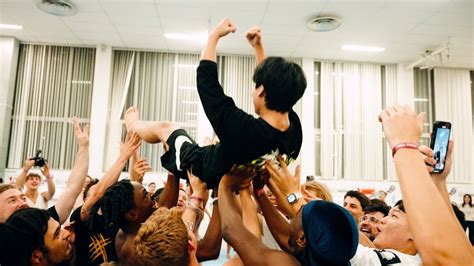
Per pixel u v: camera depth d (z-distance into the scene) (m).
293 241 1.21
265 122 1.41
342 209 1.07
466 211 7.34
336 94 8.27
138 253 1.10
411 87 8.29
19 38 7.73
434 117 8.34
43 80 7.90
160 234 1.10
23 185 4.21
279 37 7.17
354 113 8.24
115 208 1.54
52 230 1.47
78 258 1.71
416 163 0.77
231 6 6.07
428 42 7.25
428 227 0.70
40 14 6.61
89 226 1.69
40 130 7.75
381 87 8.41
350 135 8.16
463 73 8.48
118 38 7.54
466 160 8.20
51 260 1.44
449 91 8.42
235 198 1.43
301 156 7.92
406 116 0.83
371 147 8.16
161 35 7.32
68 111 7.83
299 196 1.49
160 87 8.07
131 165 2.45
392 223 1.65
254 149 1.35
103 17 6.61
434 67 8.47
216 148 1.50
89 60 8.01
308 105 8.06
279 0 5.84
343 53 7.91
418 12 6.11
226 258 5.95
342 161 8.10
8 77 7.58
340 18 6.34
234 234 1.25
